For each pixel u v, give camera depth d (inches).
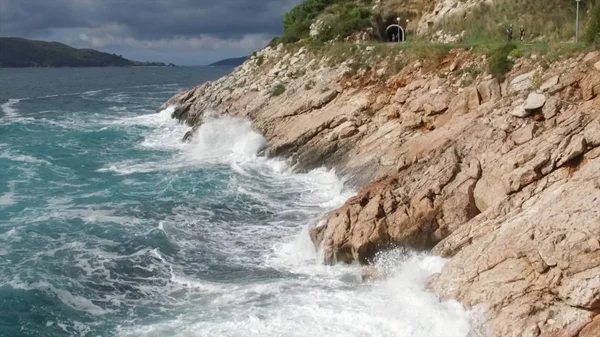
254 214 906.7
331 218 708.7
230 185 1047.6
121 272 706.2
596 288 444.1
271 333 542.3
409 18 1897.1
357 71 1250.0
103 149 1437.0
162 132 1683.1
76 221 876.6
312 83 1354.6
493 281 515.5
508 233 539.5
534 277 494.6
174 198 985.5
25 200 984.9
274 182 1070.4
